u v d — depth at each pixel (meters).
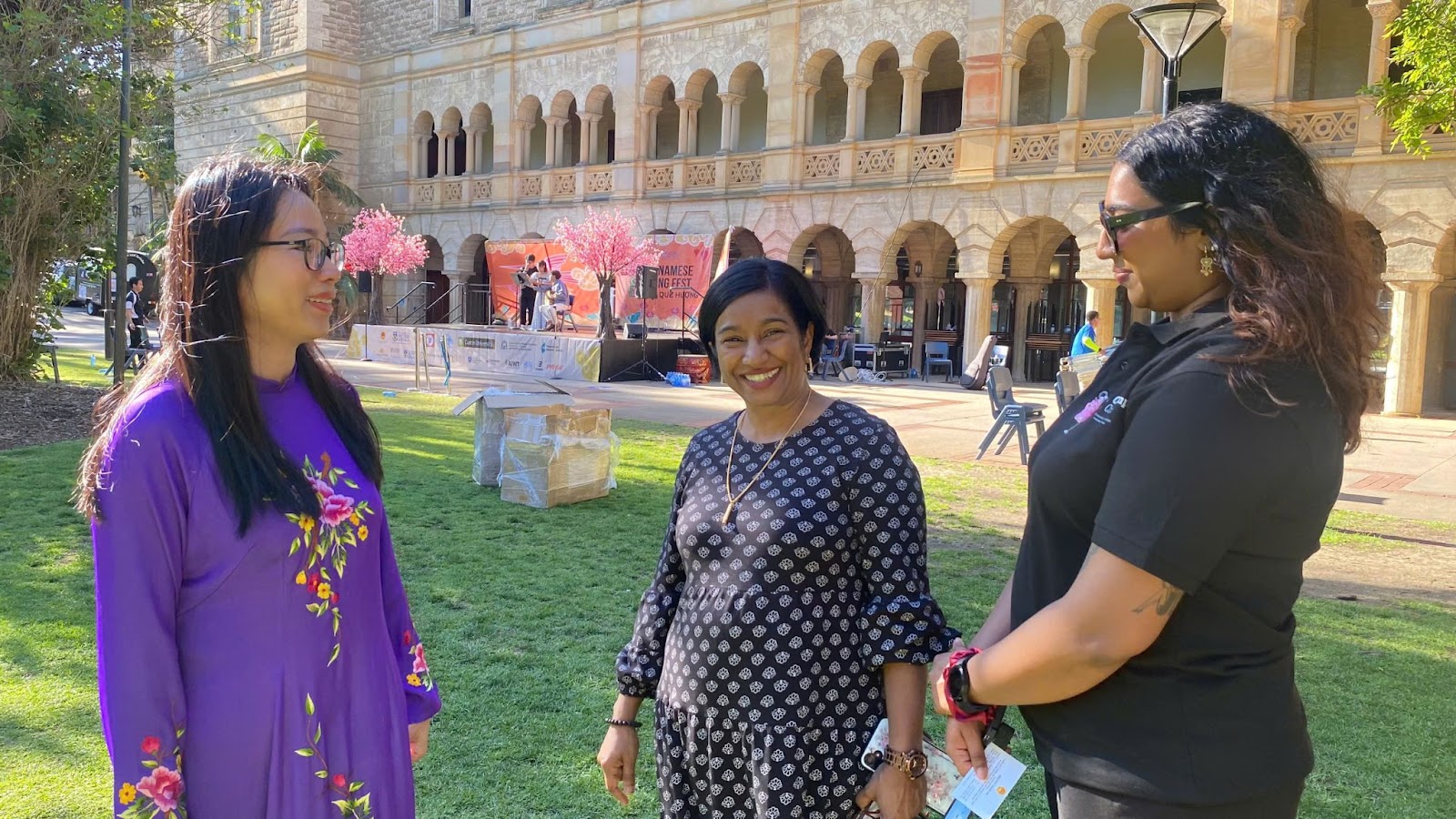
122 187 11.59
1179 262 1.60
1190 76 20.27
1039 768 3.80
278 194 1.83
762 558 2.03
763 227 24.16
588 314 24.39
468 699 4.14
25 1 11.13
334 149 32.59
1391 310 16.47
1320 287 1.46
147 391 1.75
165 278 1.85
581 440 8.17
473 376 20.58
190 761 1.74
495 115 29.80
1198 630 1.54
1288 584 1.57
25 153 12.13
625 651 2.43
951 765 1.99
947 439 13.14
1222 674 1.54
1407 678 4.70
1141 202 1.60
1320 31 19.34
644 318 21.48
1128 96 21.83
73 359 19.84
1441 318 18.48
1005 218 20.47
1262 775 1.53
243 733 1.75
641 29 26.22
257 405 1.80
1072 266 23.52
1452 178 15.59
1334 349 1.48
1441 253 17.48
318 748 1.82
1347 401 1.52
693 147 26.11
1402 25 8.70
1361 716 4.23
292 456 1.88
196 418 1.75
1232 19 17.67
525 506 7.91
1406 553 7.38
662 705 2.19
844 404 2.20
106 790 3.30
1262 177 1.51
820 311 2.21
